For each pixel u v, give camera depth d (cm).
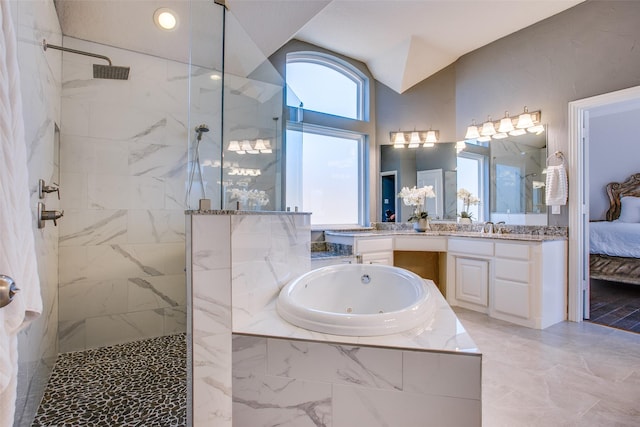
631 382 177
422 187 390
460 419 114
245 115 203
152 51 246
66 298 219
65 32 219
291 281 194
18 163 68
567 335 247
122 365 200
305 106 362
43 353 168
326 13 295
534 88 312
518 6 285
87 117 226
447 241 333
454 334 128
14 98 67
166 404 157
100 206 230
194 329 128
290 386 126
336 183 385
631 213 454
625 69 255
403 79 380
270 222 177
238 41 198
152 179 247
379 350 118
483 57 355
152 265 246
